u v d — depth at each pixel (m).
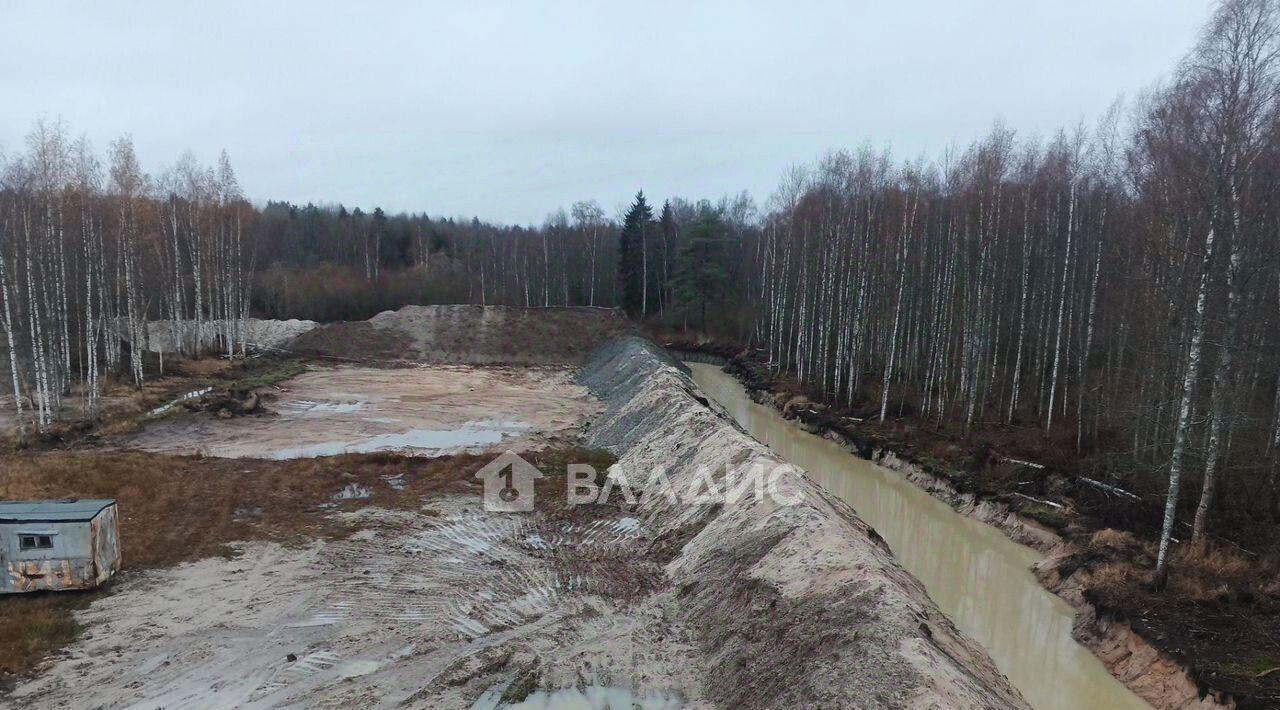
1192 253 14.55
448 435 28.59
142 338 40.22
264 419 30.36
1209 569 14.40
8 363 31.83
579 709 10.82
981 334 27.17
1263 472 16.52
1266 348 16.38
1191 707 11.00
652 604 14.32
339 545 17.09
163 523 17.83
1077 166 26.05
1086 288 25.19
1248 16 13.11
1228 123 13.33
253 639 12.75
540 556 16.67
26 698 10.77
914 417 28.88
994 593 16.05
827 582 12.09
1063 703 11.88
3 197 26.55
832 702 9.33
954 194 31.11
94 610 13.54
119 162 33.34
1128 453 19.17
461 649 12.58
